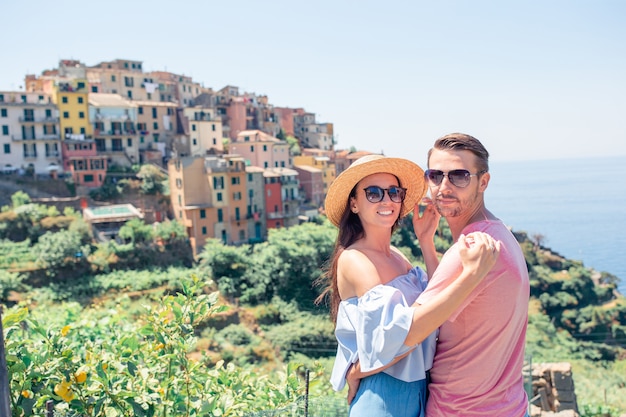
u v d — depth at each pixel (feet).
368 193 10.36
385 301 9.21
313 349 127.13
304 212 243.19
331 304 11.05
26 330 15.99
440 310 8.68
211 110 278.46
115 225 192.34
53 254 153.69
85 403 11.81
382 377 9.71
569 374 37.93
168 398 13.08
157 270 168.55
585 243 632.79
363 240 10.63
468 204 9.92
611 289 250.98
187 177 200.54
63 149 230.07
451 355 9.62
